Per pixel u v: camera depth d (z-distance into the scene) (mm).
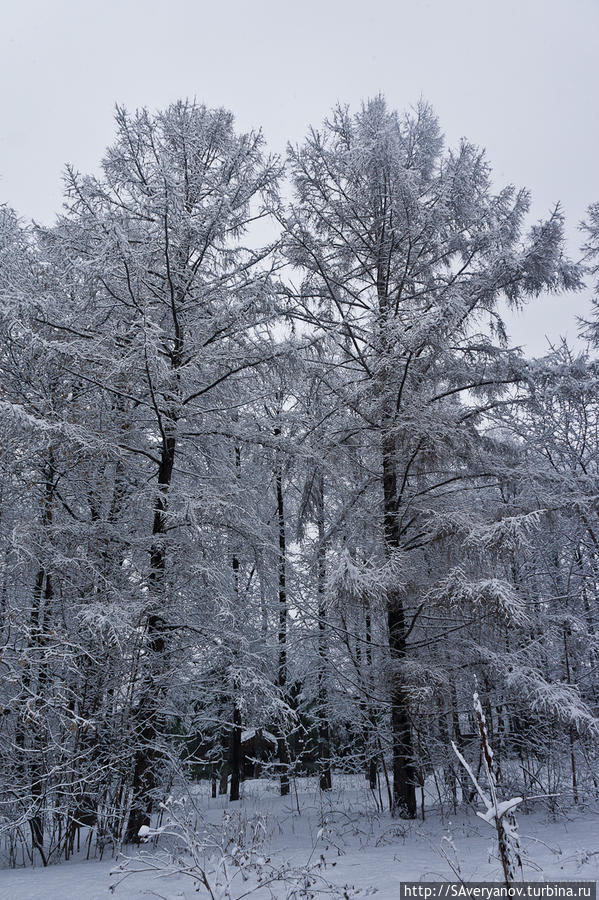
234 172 9984
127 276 8203
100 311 9375
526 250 10039
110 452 8805
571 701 8406
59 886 5711
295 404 12164
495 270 10031
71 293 9016
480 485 10805
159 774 8523
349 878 5652
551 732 10133
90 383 9297
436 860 6352
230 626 9344
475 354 10711
